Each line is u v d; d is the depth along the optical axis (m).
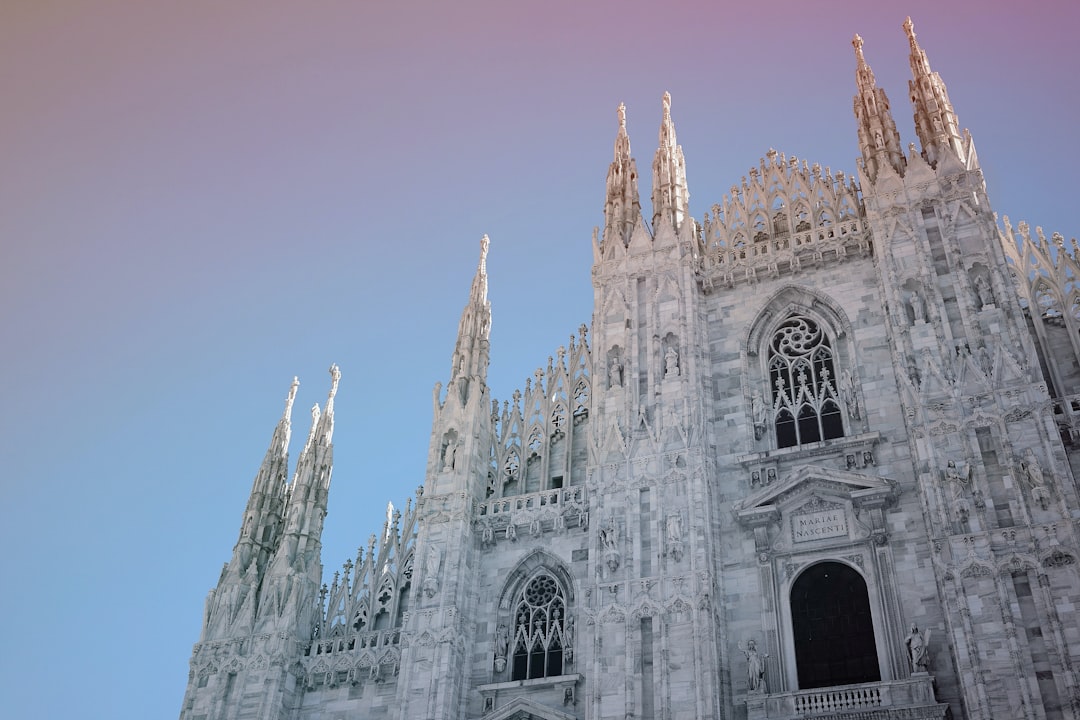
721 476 44.56
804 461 43.41
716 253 51.25
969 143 47.34
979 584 36.12
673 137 56.22
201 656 48.34
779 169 53.03
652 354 47.56
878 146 48.94
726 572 41.94
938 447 39.41
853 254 47.81
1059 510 36.41
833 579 40.50
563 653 43.94
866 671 38.22
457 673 44.19
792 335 47.69
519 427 51.81
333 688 47.06
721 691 38.66
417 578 46.50
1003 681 34.25
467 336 54.06
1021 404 38.94
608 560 42.38
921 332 42.41
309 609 49.91
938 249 44.53
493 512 48.62
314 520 52.78
